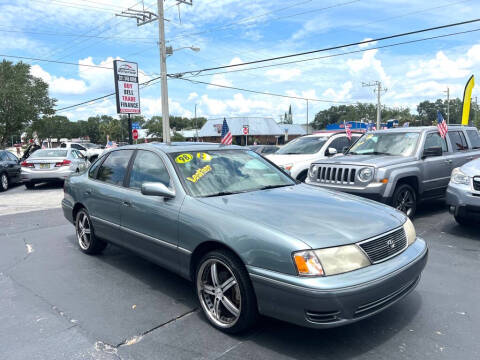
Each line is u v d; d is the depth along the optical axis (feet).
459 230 21.07
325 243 9.27
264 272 9.44
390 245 10.28
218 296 10.89
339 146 32.78
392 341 10.16
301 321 9.03
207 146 15.23
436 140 25.45
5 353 9.95
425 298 12.71
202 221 11.08
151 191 12.29
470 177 19.27
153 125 259.80
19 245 20.26
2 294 13.78
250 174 14.26
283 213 10.67
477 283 13.89
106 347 10.17
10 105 101.14
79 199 17.88
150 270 16.07
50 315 12.07
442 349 9.78
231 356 9.62
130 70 68.13
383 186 21.29
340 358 9.45
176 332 10.89
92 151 82.33
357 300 8.96
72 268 16.43
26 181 44.39
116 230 15.28
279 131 207.21
